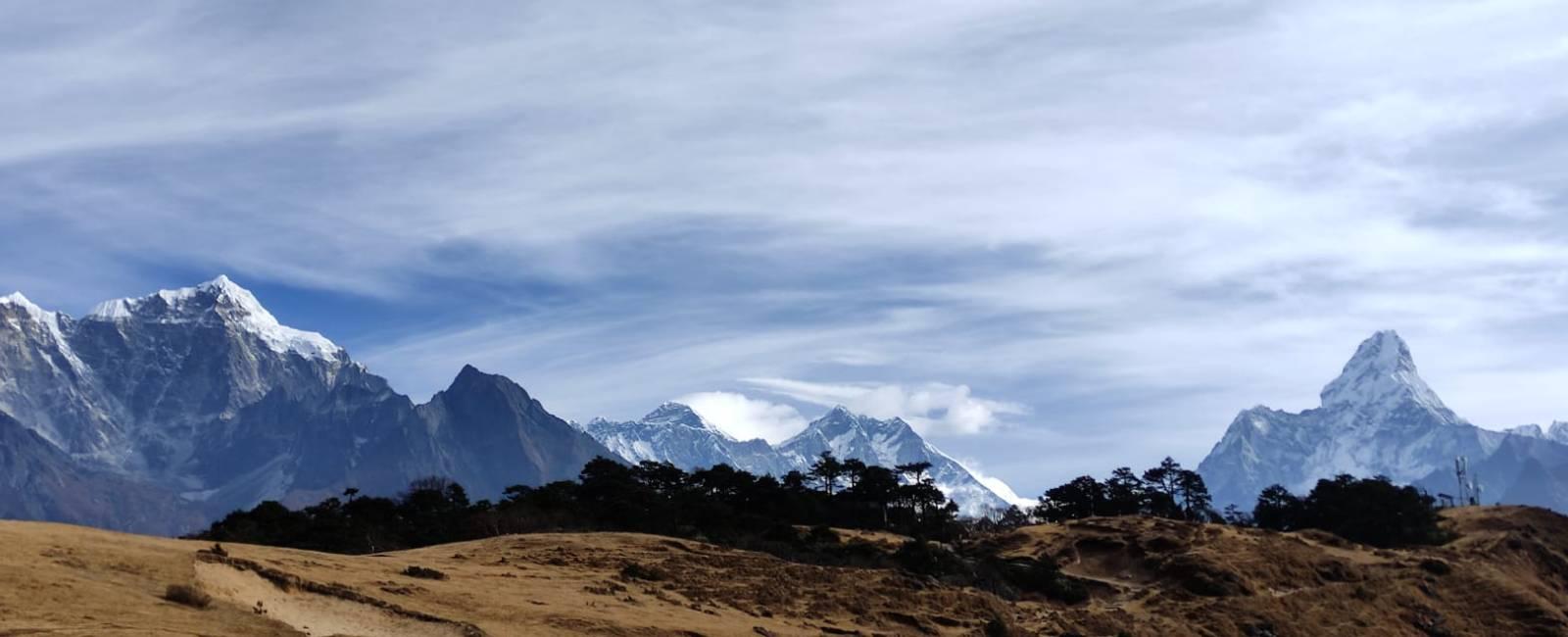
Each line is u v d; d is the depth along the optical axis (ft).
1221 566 473.67
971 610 339.57
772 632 267.18
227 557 222.07
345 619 209.67
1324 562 509.35
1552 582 565.53
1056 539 545.44
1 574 178.60
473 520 495.41
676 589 306.96
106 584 187.01
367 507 521.24
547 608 249.96
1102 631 367.45
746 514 586.04
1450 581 509.76
